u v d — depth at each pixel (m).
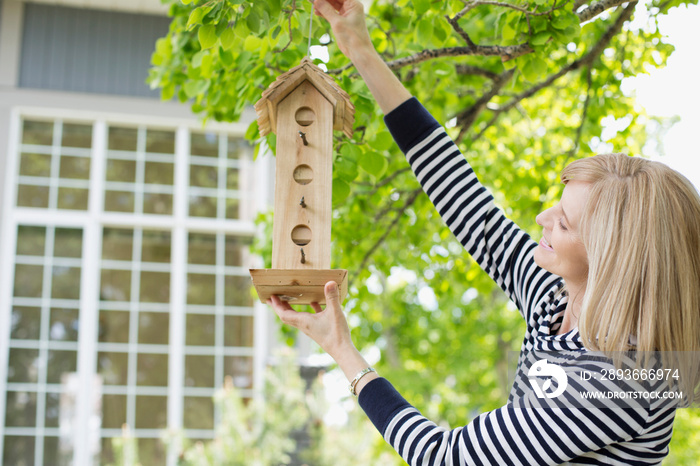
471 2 1.96
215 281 5.93
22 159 5.80
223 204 6.07
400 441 1.13
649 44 3.02
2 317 5.48
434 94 3.01
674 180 1.10
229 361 5.79
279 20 1.77
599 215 1.10
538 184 3.57
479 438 1.07
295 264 1.41
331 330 1.24
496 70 2.97
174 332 5.75
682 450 6.05
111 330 5.68
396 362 12.06
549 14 1.92
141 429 5.55
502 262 1.41
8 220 5.61
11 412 5.38
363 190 3.03
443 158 1.46
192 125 6.05
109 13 6.05
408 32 2.56
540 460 1.04
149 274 5.83
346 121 1.56
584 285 1.19
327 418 5.12
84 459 5.41
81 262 5.73
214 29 1.57
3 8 5.87
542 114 3.98
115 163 5.96
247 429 4.98
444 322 11.77
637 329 1.04
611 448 1.06
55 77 5.87
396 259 3.86
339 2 1.50
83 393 5.51
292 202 1.44
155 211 5.96
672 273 1.05
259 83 2.14
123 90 5.97
